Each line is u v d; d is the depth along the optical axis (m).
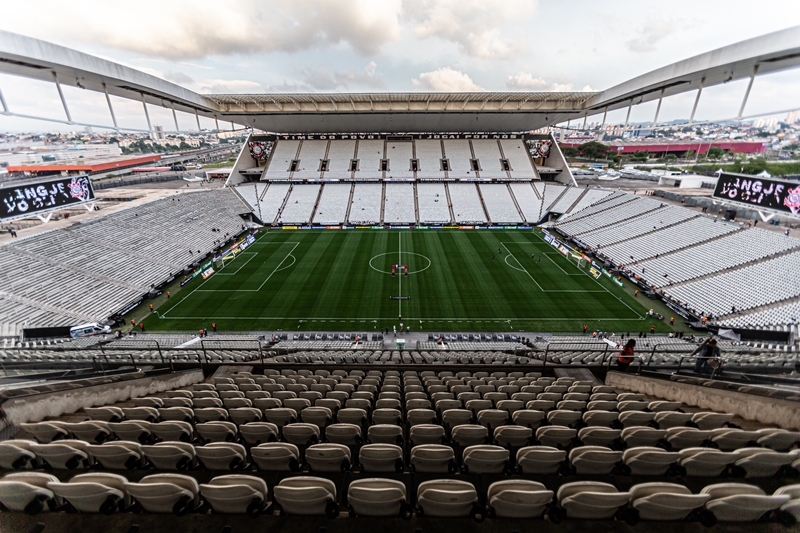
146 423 6.89
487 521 4.64
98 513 4.64
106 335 32.34
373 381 12.27
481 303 39.66
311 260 51.56
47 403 8.05
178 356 15.16
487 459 5.71
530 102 67.31
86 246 43.47
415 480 5.64
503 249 56.12
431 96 65.38
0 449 5.44
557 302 39.91
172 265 47.56
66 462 5.63
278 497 4.61
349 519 4.70
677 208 53.94
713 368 11.15
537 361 16.77
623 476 5.56
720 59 30.31
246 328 34.69
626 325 35.59
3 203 37.72
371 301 39.94
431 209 72.12
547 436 6.81
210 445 5.91
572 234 61.03
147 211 55.47
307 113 68.06
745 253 40.47
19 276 35.56
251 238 59.53
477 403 9.12
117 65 37.62
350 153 82.38
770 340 28.45
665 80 36.72
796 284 33.94
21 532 4.40
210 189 71.88
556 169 80.94
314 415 8.22
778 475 5.31
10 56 28.14
